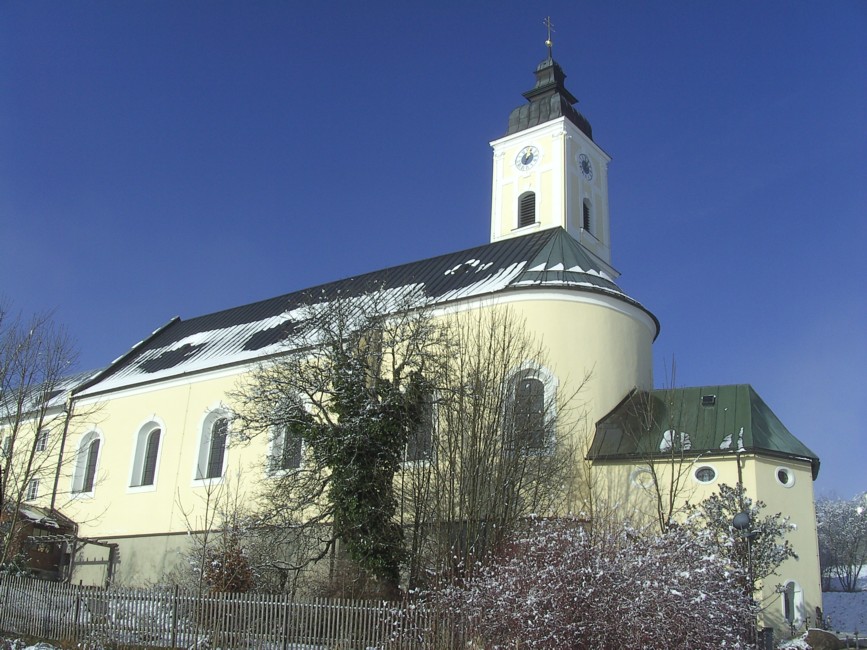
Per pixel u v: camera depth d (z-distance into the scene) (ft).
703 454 103.45
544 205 170.71
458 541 87.86
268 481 127.54
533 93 182.50
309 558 103.09
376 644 72.02
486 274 130.41
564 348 115.14
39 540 141.59
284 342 130.93
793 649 81.87
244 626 77.30
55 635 84.89
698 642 63.21
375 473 97.25
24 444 155.84
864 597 168.14
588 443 110.93
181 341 172.96
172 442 149.18
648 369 123.34
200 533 128.06
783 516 101.65
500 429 98.37
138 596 81.51
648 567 65.00
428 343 105.81
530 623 63.62
